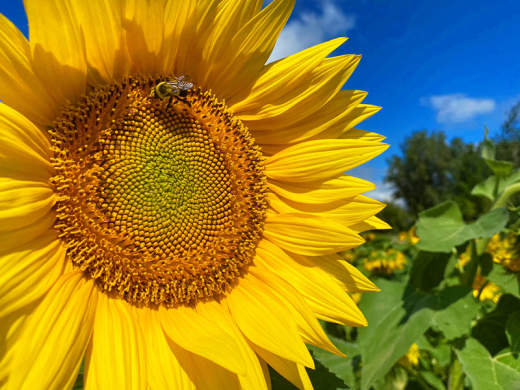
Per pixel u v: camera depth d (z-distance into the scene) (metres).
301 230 0.19
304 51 0.18
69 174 0.15
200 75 0.18
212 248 0.18
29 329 0.12
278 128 0.19
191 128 0.18
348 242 0.18
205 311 0.17
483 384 0.21
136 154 0.17
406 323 0.23
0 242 0.12
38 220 0.13
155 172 0.17
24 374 0.11
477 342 0.23
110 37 0.15
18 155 0.13
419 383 0.32
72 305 0.13
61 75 0.14
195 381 0.14
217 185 0.19
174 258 0.17
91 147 0.16
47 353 0.12
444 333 0.22
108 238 0.16
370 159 0.19
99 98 0.16
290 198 0.20
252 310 0.17
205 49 0.18
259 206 0.19
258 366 0.15
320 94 0.19
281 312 0.17
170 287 0.17
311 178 0.19
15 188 0.12
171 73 0.18
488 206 0.26
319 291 0.18
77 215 0.15
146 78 0.17
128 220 0.17
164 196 0.17
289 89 0.19
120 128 0.17
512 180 0.24
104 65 0.16
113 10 0.15
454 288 0.24
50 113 0.15
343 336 0.41
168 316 0.16
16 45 0.13
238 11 0.17
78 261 0.14
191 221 0.18
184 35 0.17
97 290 0.15
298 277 0.19
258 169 0.19
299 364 0.16
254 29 0.18
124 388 0.12
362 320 0.17
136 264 0.16
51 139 0.15
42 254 0.13
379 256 0.51
